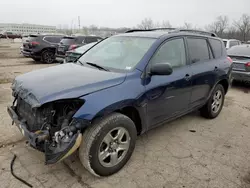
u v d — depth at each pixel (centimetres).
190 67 361
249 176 278
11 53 1769
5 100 522
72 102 233
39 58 1217
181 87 339
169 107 331
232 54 741
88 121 227
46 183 250
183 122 436
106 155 257
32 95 238
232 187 257
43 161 289
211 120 453
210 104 438
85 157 240
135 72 283
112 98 246
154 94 295
